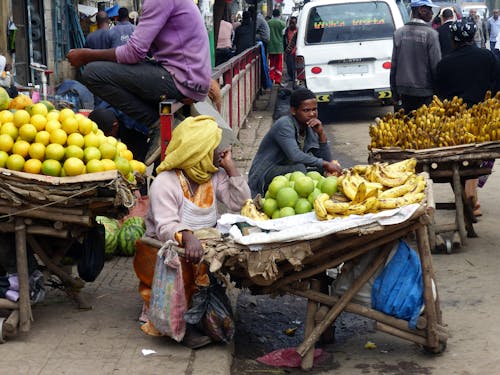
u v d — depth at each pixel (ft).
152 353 15.61
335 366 15.92
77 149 15.61
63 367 14.90
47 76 49.70
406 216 14.65
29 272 16.62
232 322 16.01
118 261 21.70
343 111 57.41
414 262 15.67
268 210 16.17
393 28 49.32
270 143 20.99
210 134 16.03
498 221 26.32
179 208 16.24
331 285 16.56
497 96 24.68
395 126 23.39
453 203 24.52
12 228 15.93
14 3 45.37
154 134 21.90
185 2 20.68
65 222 15.98
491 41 81.92
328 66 49.34
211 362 15.30
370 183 16.07
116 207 16.14
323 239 14.69
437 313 16.22
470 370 15.39
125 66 20.75
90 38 38.47
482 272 21.26
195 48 20.93
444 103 24.95
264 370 15.75
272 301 19.95
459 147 22.06
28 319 16.16
